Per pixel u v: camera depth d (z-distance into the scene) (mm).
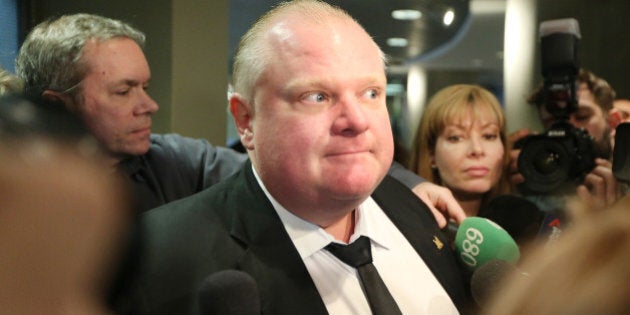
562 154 1729
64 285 387
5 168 382
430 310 1099
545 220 1391
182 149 1697
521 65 4293
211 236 1041
